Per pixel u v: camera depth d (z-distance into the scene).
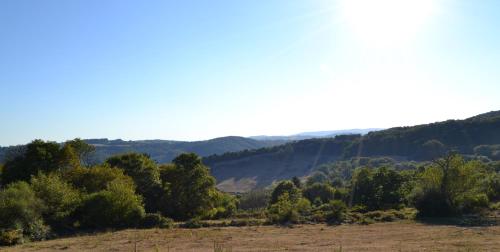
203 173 52.69
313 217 41.41
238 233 32.56
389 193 53.31
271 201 69.88
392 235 29.80
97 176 45.25
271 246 25.34
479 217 39.16
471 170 44.00
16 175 42.91
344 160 144.00
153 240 28.98
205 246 25.80
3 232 29.41
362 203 54.38
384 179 54.94
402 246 24.25
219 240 28.52
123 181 44.28
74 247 26.42
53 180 38.47
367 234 30.73
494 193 53.34
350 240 27.62
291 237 29.75
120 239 29.89
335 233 31.75
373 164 125.19
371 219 40.34
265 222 39.84
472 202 44.22
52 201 36.53
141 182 50.34
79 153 53.53
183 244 26.91
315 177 122.94
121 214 38.47
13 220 31.17
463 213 42.53
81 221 37.56
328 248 24.03
